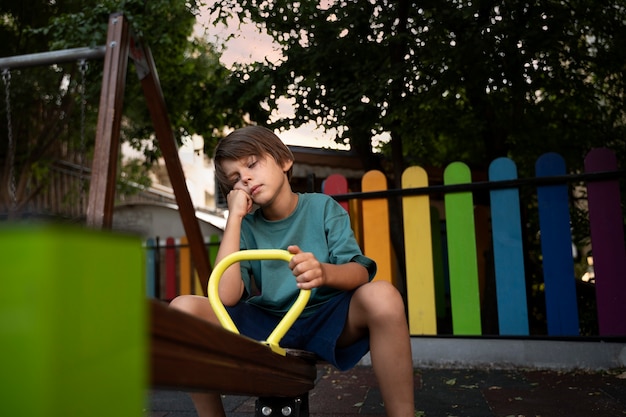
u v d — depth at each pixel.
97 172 2.92
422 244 3.20
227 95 4.46
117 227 0.39
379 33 3.97
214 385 0.65
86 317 0.33
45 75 7.27
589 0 3.99
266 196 1.49
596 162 2.93
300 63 4.11
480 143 5.08
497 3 3.63
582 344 2.87
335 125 3.85
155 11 4.38
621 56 4.06
